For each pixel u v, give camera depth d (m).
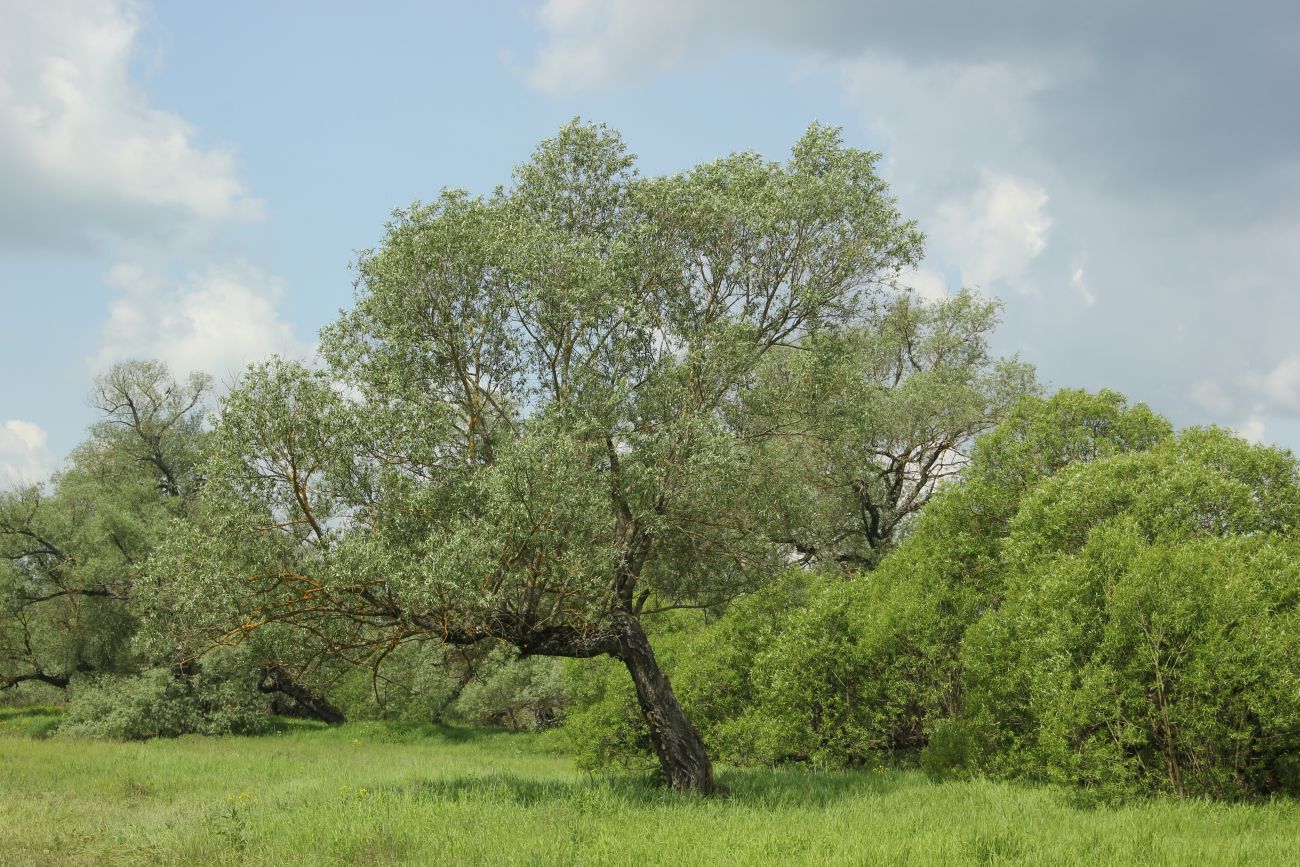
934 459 30.53
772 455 15.81
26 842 11.77
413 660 31.14
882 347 31.91
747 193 15.36
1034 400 21.08
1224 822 11.54
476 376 14.14
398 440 13.09
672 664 22.89
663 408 14.84
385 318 14.02
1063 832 11.12
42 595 36.00
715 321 14.95
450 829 11.70
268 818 13.02
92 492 37.12
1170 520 15.86
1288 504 16.55
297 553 13.18
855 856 9.88
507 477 12.20
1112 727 13.61
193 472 40.12
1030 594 15.62
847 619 19.27
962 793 14.59
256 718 34.16
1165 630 13.54
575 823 11.98
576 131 15.43
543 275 14.04
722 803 14.05
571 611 13.88
